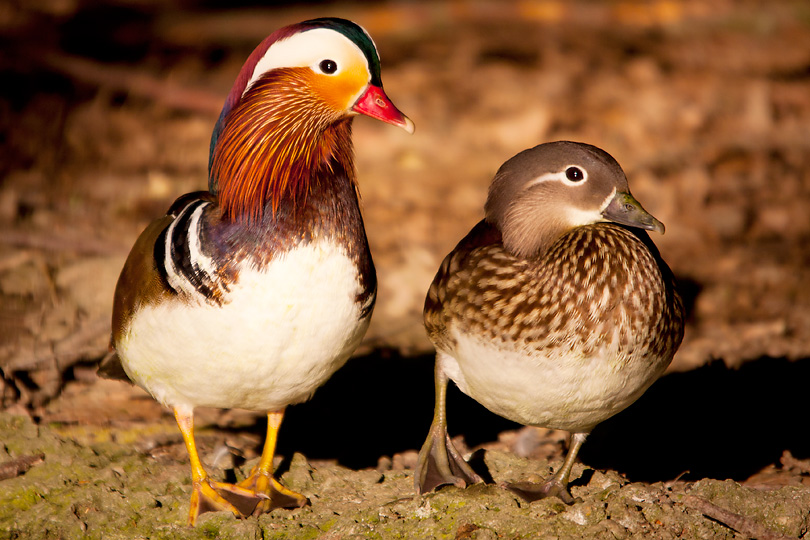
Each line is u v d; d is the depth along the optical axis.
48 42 22.06
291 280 7.20
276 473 8.83
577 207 7.95
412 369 11.73
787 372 11.43
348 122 7.88
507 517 7.75
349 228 7.48
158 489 8.43
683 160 18.30
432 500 7.99
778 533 7.67
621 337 7.45
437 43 23.72
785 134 19.73
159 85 20.41
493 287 7.78
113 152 17.73
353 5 25.28
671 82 21.91
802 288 13.85
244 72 7.71
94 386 10.54
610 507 7.83
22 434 9.02
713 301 13.53
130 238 14.30
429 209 16.25
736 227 15.93
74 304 12.23
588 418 7.90
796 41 24.86
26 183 16.03
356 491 8.59
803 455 9.85
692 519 7.69
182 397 7.88
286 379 7.60
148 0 25.61
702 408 10.77
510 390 7.78
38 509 7.95
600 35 24.67
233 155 7.52
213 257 7.21
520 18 25.48
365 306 7.63
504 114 19.77
